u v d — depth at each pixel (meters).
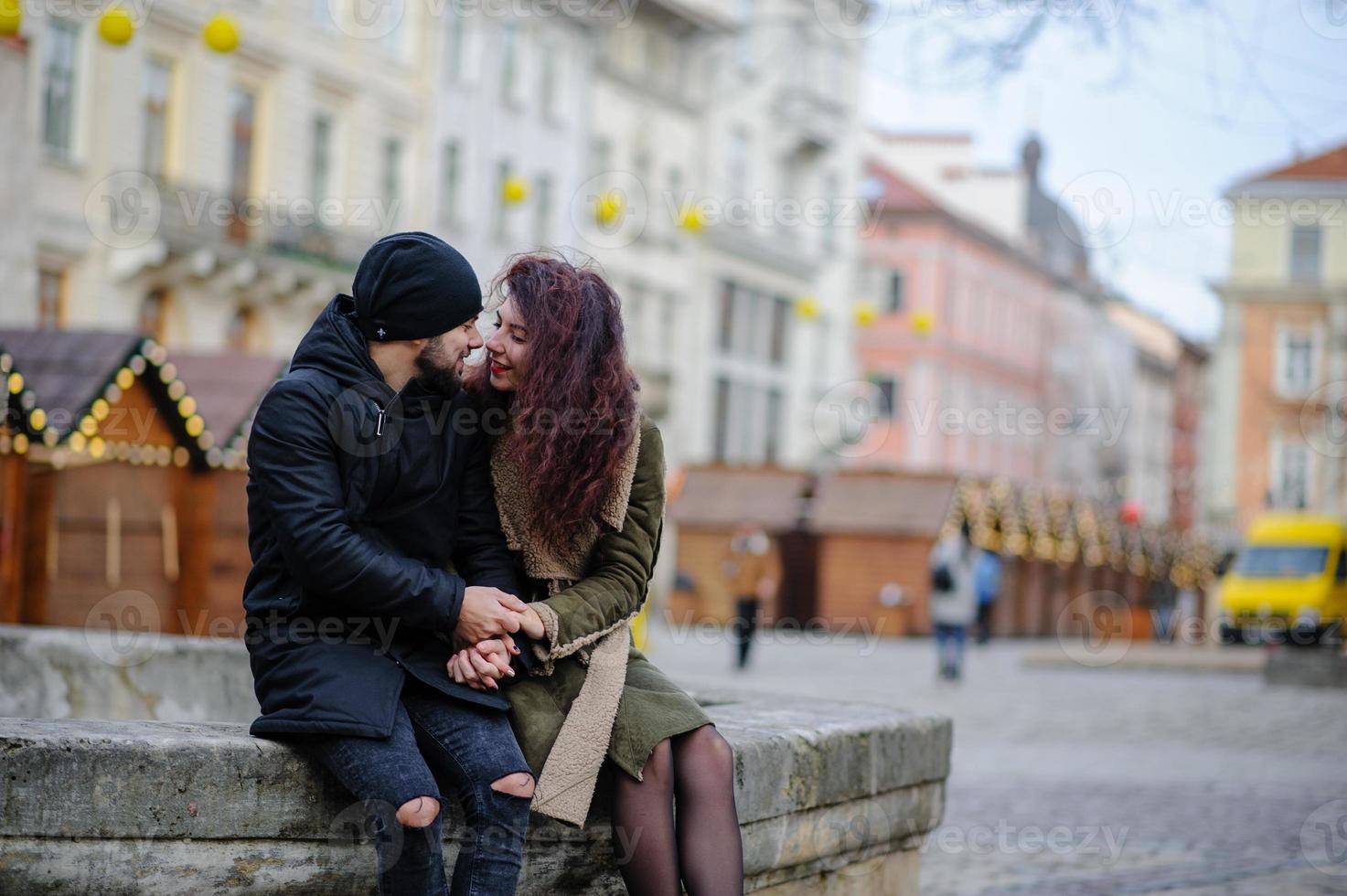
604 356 4.77
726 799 4.74
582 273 4.85
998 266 80.94
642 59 56.16
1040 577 52.06
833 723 5.86
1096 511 56.97
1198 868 9.16
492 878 4.42
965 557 27.05
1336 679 26.36
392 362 4.61
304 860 4.43
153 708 8.55
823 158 64.62
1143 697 24.27
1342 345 63.97
